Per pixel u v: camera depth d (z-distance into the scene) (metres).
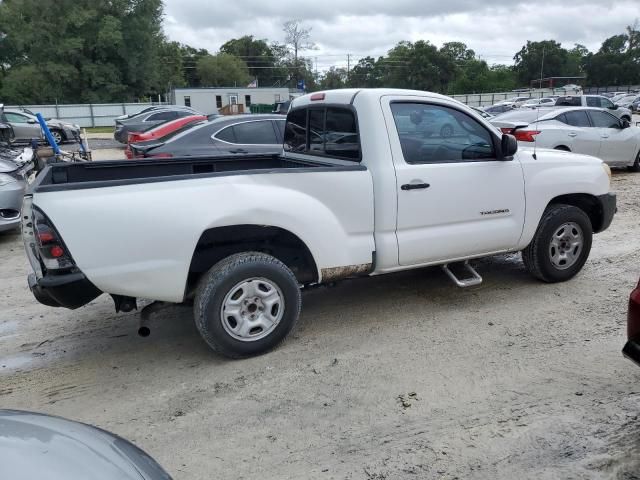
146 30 60.09
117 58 60.09
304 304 5.06
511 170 4.75
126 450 2.10
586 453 2.86
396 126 4.25
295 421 3.24
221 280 3.73
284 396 3.51
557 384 3.54
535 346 4.08
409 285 5.46
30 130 22.23
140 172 4.88
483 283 5.45
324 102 4.66
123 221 3.40
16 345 4.38
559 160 5.10
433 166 4.37
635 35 104.44
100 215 3.35
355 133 4.31
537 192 4.93
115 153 20.28
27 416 2.20
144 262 3.51
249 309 3.90
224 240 3.92
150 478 1.97
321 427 3.17
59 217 3.28
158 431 3.18
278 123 8.88
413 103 4.35
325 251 4.06
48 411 3.42
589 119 11.86
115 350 4.25
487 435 3.03
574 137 11.38
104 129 43.22
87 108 48.50
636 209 8.91
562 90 68.88
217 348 3.85
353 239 4.20
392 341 4.23
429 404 3.36
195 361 4.02
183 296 3.69
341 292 5.33
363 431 3.12
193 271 3.96
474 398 3.41
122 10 58.62
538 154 5.06
